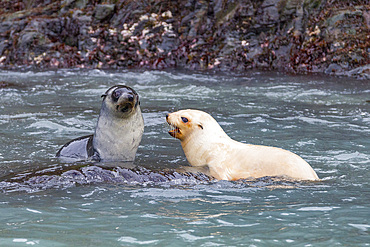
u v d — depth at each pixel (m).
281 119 27.64
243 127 25.56
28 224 11.59
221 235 10.84
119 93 18.11
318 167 18.06
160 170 16.56
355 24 50.66
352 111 30.16
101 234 10.91
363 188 15.00
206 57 55.19
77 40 59.47
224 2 58.12
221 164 16.92
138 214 12.41
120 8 61.28
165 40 58.03
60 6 65.81
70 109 31.02
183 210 12.76
